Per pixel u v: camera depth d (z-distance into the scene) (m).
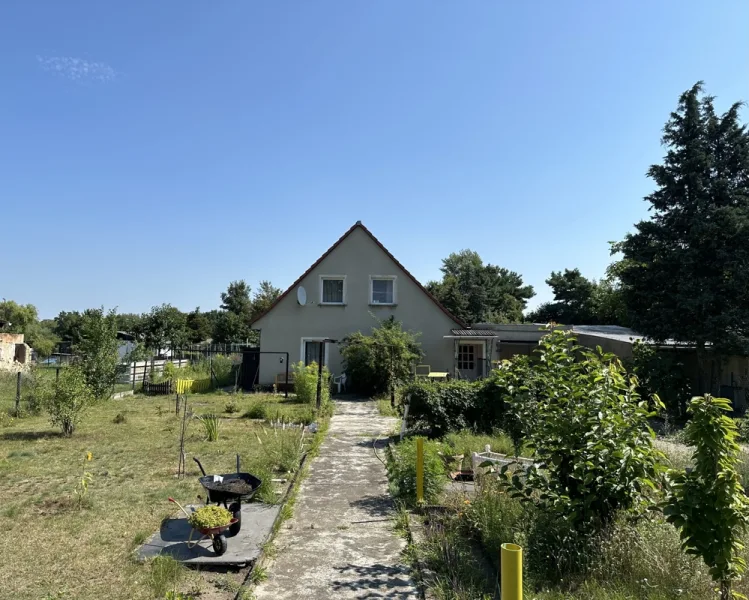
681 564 4.51
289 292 24.97
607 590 4.32
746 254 16.38
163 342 39.53
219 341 50.25
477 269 58.38
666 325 17.14
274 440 10.78
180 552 5.38
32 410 15.38
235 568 5.17
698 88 18.30
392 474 8.15
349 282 25.08
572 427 5.14
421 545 5.76
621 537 4.81
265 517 6.52
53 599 4.36
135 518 6.45
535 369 6.04
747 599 3.98
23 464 9.20
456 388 11.88
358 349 22.16
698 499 3.91
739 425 11.83
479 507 6.19
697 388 19.48
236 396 20.62
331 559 5.50
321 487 8.23
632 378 5.38
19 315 52.00
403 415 12.43
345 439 12.27
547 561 4.97
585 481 4.78
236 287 59.84
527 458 8.51
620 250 19.14
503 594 3.24
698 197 17.69
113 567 5.06
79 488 7.68
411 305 25.03
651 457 5.06
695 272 17.42
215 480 6.19
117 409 16.70
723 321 16.23
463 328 25.53
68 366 15.67
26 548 5.51
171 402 18.69
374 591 4.79
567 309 51.84
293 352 24.75
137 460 9.61
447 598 4.55
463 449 9.80
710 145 18.11
